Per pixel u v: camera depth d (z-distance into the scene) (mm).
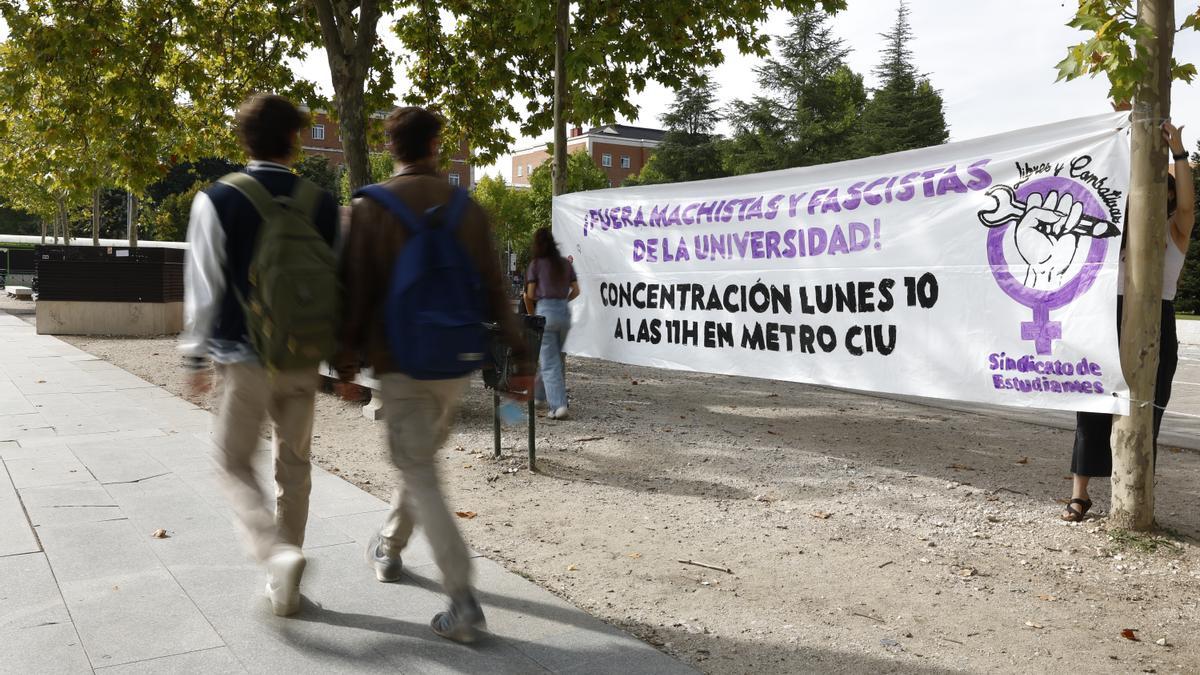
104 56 11523
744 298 7031
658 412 8539
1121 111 4703
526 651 3117
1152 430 4703
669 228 7629
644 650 3164
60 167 13516
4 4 10969
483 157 15734
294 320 2732
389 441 2922
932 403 9453
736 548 4535
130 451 6188
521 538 4637
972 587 4016
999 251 5258
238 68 14375
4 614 3324
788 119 50781
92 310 16422
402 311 2756
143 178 12734
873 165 6062
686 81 14492
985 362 5355
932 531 4863
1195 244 33875
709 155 56219
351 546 4184
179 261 19344
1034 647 3373
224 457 3041
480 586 3764
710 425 7891
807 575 4145
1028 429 7941
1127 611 3754
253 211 2814
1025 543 4648
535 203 61312
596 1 11359
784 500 5480
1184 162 4555
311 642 3129
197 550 4070
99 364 11781
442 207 2881
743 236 7000
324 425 7602
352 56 10578
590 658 3080
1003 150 5242
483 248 2990
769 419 8273
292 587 3186
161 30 12016
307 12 13164
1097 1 4496
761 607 3732
